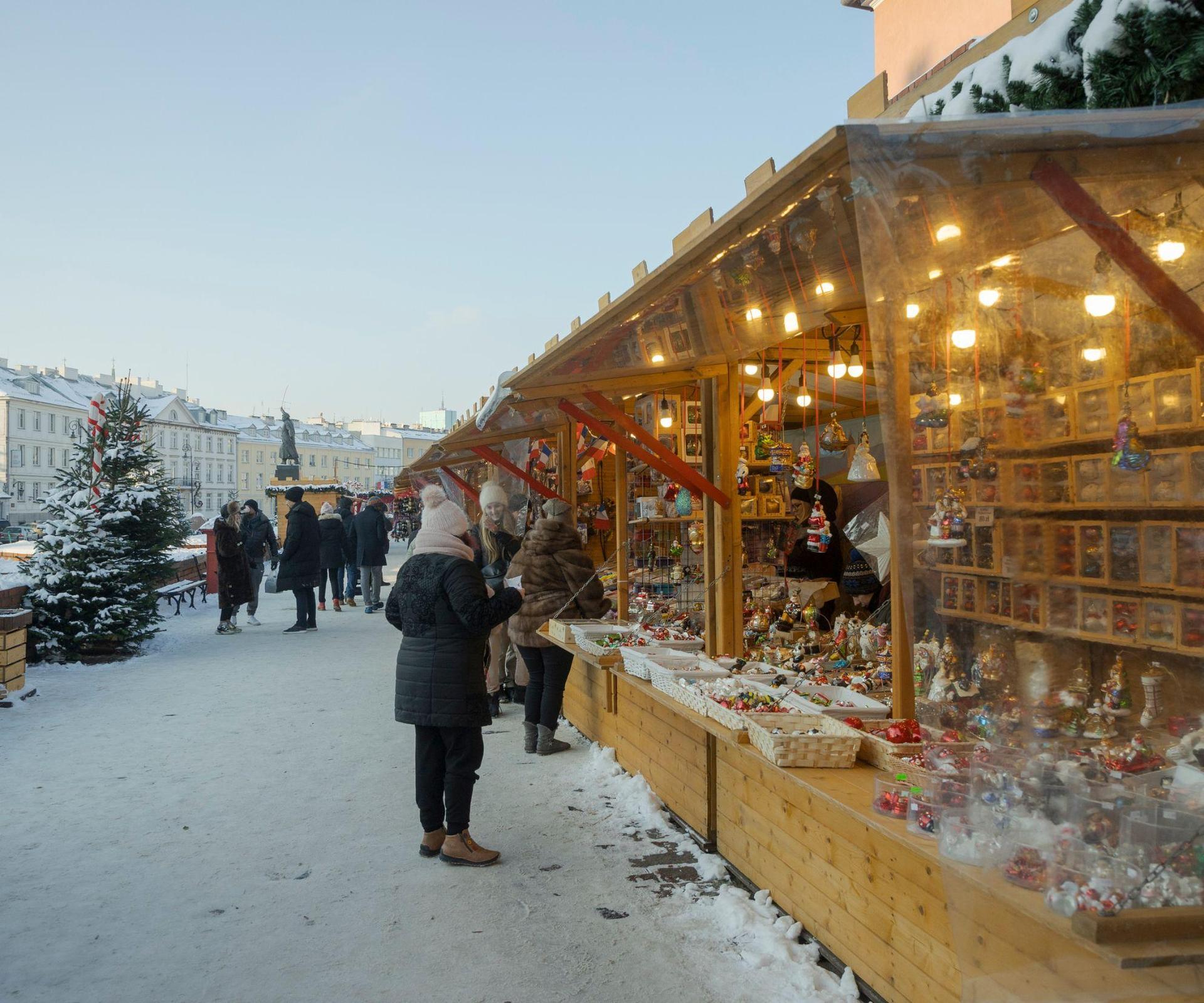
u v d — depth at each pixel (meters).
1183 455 1.70
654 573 6.91
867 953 2.64
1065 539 1.77
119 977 2.86
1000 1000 1.73
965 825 1.87
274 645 10.20
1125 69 1.57
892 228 1.76
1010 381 1.74
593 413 7.18
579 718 6.14
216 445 77.75
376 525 13.89
